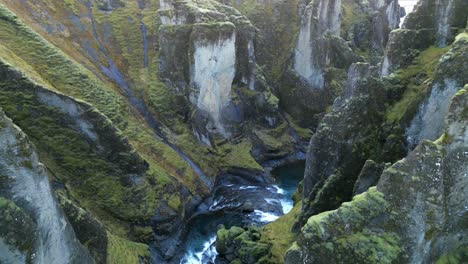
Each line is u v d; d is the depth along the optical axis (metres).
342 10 113.00
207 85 71.50
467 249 20.72
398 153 32.59
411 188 20.05
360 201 21.53
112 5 87.50
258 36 94.94
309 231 21.77
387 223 20.66
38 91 44.41
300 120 87.00
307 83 88.31
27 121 43.62
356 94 35.81
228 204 59.84
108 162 47.41
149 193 49.75
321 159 38.38
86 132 46.41
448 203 19.95
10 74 43.47
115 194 46.44
